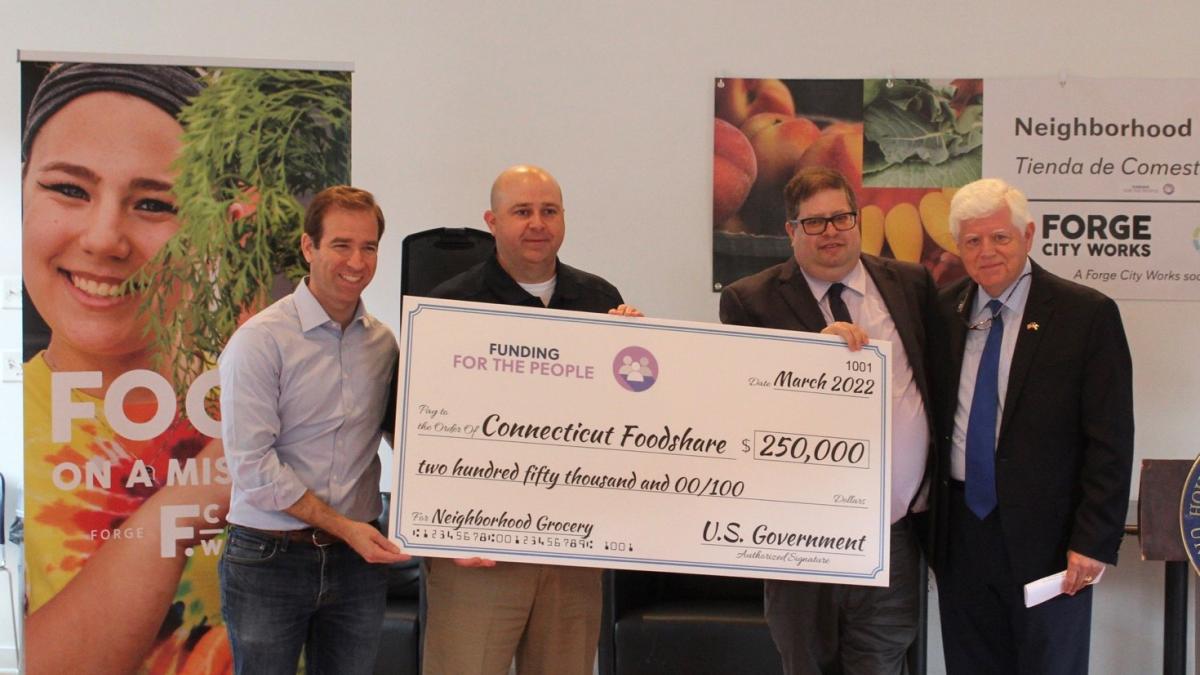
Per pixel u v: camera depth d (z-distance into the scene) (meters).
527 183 2.50
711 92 4.01
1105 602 3.96
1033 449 2.48
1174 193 3.94
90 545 3.24
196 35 4.03
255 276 3.28
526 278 2.58
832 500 2.48
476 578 2.48
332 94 3.31
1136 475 3.96
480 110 4.04
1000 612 2.57
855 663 2.62
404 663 3.37
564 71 4.03
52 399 3.23
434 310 2.40
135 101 3.23
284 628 2.41
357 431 2.49
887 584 2.47
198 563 3.29
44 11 4.04
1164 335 3.96
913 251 3.99
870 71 3.99
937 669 3.89
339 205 2.39
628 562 2.43
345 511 2.47
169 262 3.25
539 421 2.42
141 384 3.26
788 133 4.00
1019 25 3.96
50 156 3.21
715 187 4.01
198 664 3.29
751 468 2.47
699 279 4.04
